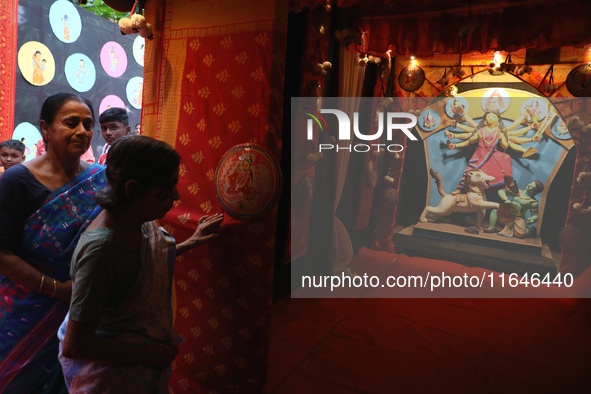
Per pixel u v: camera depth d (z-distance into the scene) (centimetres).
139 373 140
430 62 564
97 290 129
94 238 131
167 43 245
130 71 648
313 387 272
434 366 307
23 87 474
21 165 177
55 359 187
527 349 340
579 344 352
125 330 142
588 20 350
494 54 521
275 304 413
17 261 171
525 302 452
